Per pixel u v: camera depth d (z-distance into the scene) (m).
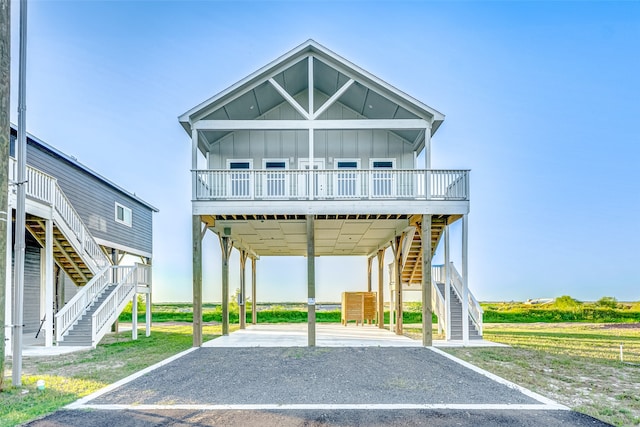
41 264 15.07
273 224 13.10
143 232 21.77
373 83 11.86
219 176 12.26
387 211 11.02
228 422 4.72
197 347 10.83
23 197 6.79
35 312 14.68
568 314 27.28
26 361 8.94
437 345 11.08
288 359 9.02
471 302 12.88
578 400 5.70
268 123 11.53
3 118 6.50
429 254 10.99
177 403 5.52
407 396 5.88
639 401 5.66
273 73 11.86
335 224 13.10
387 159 14.06
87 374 7.45
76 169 15.15
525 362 8.66
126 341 13.00
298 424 4.66
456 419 4.84
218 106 11.70
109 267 13.51
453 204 11.08
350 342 11.82
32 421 4.76
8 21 6.66
